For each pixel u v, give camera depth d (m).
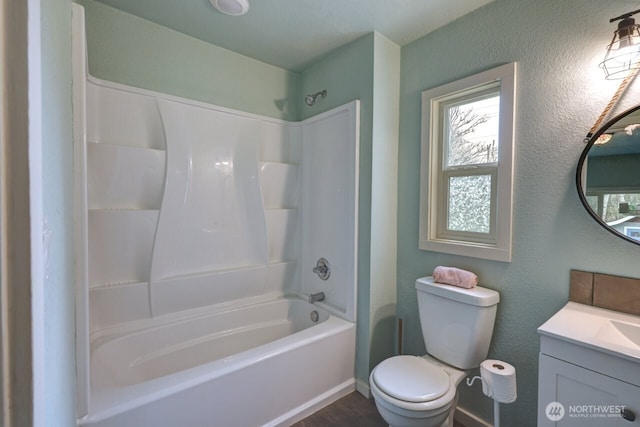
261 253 2.29
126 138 1.76
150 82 1.84
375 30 1.84
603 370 0.92
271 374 1.51
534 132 1.40
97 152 1.66
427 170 1.84
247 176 2.21
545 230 1.38
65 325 0.74
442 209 1.85
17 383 0.32
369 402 1.80
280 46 2.07
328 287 2.20
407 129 1.96
